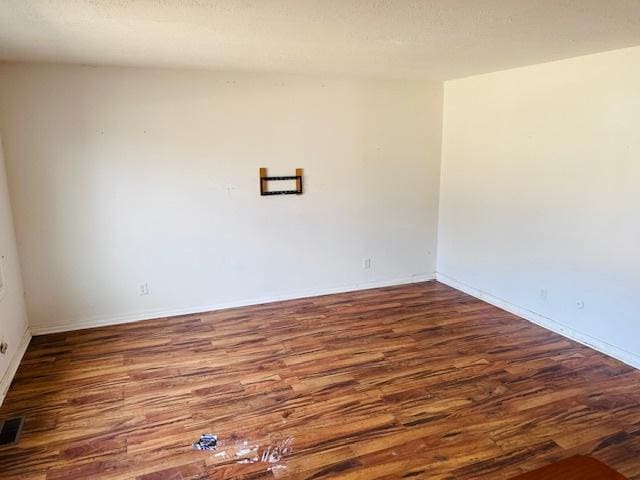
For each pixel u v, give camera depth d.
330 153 4.73
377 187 5.02
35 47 3.00
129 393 3.00
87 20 2.34
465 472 2.24
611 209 3.36
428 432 2.56
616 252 3.35
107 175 3.96
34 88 3.64
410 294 5.02
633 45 3.04
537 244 4.04
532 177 4.02
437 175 5.27
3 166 3.55
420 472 2.24
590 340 3.63
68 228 3.92
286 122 4.48
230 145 4.32
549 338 3.81
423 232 5.35
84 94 3.78
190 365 3.39
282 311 4.51
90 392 3.01
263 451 2.41
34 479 2.21
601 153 3.39
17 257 3.71
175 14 2.25
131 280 4.21
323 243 4.90
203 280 4.47
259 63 3.72
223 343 3.78
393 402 2.87
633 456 2.34
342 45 3.01
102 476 2.24
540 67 3.82
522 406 2.80
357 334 3.94
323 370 3.30
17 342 3.47
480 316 4.34
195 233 4.35
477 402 2.86
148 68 3.92
